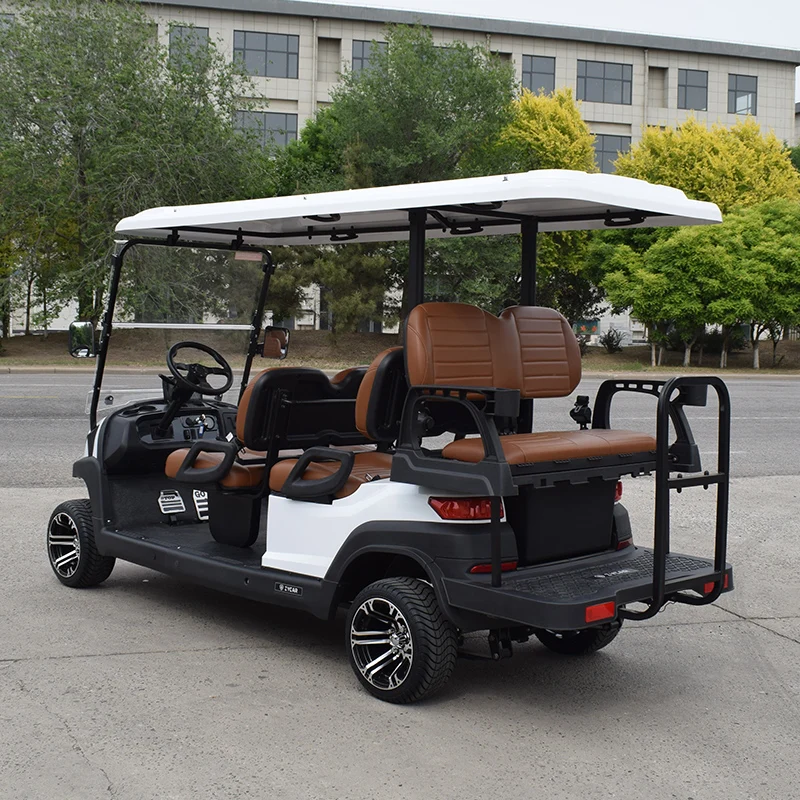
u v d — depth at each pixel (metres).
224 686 4.28
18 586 5.85
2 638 4.88
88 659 4.59
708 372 28.62
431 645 3.99
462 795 3.28
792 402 18.55
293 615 5.41
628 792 3.34
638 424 13.82
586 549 4.39
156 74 26.86
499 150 30.12
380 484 4.25
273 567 4.64
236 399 6.76
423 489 4.07
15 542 6.87
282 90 41.81
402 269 28.41
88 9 27.45
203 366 5.91
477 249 27.00
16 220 26.56
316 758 3.55
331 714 3.99
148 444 5.62
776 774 3.52
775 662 4.81
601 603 3.72
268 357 6.14
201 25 41.12
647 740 3.81
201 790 3.28
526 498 4.12
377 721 3.93
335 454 4.42
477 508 3.99
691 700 4.27
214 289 5.94
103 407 5.83
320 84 42.28
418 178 29.73
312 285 27.08
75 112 25.62
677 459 4.42
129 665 4.52
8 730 3.74
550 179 3.81
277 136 41.94
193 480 5.19
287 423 4.99
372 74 29.52
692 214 4.34
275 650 4.80
